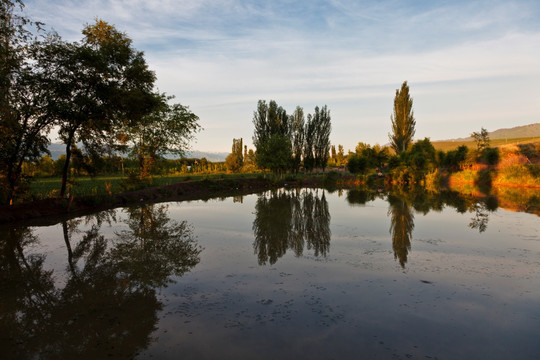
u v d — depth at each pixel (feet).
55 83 39.55
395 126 160.25
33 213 40.75
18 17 31.86
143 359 10.66
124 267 20.95
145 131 69.31
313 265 21.13
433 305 14.97
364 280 18.28
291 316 13.80
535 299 15.69
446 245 26.27
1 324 13.38
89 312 14.37
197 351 11.12
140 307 14.82
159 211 47.39
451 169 134.72
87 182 92.84
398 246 26.05
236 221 38.52
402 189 88.84
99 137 47.62
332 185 111.24
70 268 20.92
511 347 11.43
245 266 20.99
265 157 106.52
